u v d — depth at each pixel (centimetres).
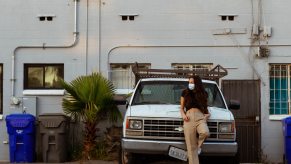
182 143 1047
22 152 1502
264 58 1559
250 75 1557
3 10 1603
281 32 1558
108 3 1590
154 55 1579
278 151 1539
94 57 1588
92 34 1591
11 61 1598
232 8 1568
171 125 1057
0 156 1585
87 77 1506
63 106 1506
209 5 1573
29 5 1603
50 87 1606
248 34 1562
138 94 1190
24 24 1603
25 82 1605
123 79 1596
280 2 1562
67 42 1594
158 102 1165
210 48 1568
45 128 1490
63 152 1495
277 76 1572
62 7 1598
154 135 1059
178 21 1576
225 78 1563
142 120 1065
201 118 1025
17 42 1598
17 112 1587
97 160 1491
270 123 1548
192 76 1053
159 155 1109
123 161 1121
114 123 1537
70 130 1570
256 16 1563
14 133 1502
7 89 1596
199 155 1062
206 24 1573
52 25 1598
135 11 1584
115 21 1588
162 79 1220
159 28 1579
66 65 1591
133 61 1580
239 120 1509
